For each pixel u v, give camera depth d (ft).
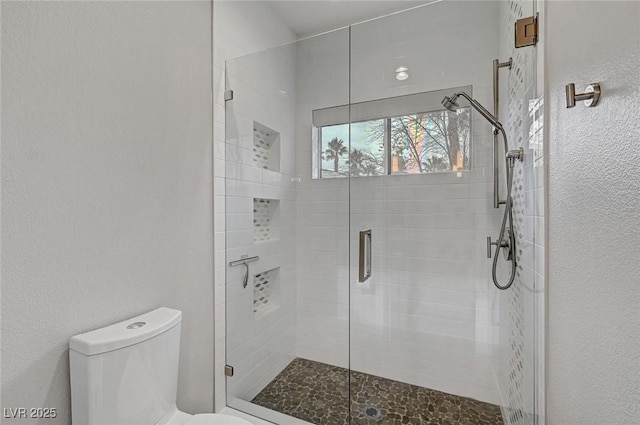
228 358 5.65
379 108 6.25
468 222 5.79
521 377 4.28
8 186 2.74
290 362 6.70
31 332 2.90
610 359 1.87
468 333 5.84
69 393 3.19
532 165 3.63
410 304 6.20
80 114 3.30
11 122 2.75
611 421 1.86
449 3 5.71
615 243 1.81
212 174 5.33
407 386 6.14
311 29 7.55
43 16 2.97
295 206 6.91
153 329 3.54
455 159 5.83
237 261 5.83
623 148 1.69
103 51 3.53
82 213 3.33
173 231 4.54
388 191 6.30
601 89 1.95
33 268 2.91
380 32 6.17
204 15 5.15
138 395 3.37
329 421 5.42
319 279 6.74
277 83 6.53
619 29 1.72
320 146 6.71
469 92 5.63
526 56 3.78
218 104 5.42
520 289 4.34
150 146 4.16
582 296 2.29
